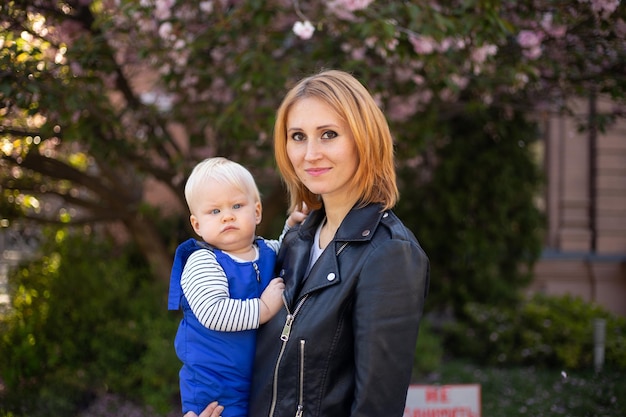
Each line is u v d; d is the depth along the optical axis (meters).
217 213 1.75
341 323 1.46
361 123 1.52
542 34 3.48
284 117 1.64
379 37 3.13
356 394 1.38
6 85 2.96
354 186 1.59
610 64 3.68
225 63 3.89
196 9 3.64
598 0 3.01
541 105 4.50
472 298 5.74
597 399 3.80
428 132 4.30
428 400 2.99
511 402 4.13
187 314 1.73
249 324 1.58
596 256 6.23
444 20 2.95
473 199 5.64
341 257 1.50
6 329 4.14
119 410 3.89
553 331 5.10
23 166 4.00
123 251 5.11
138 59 3.75
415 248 1.46
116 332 4.14
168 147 4.99
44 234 4.64
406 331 1.39
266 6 3.29
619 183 6.32
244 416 1.67
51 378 3.97
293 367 1.48
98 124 3.82
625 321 5.21
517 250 5.87
